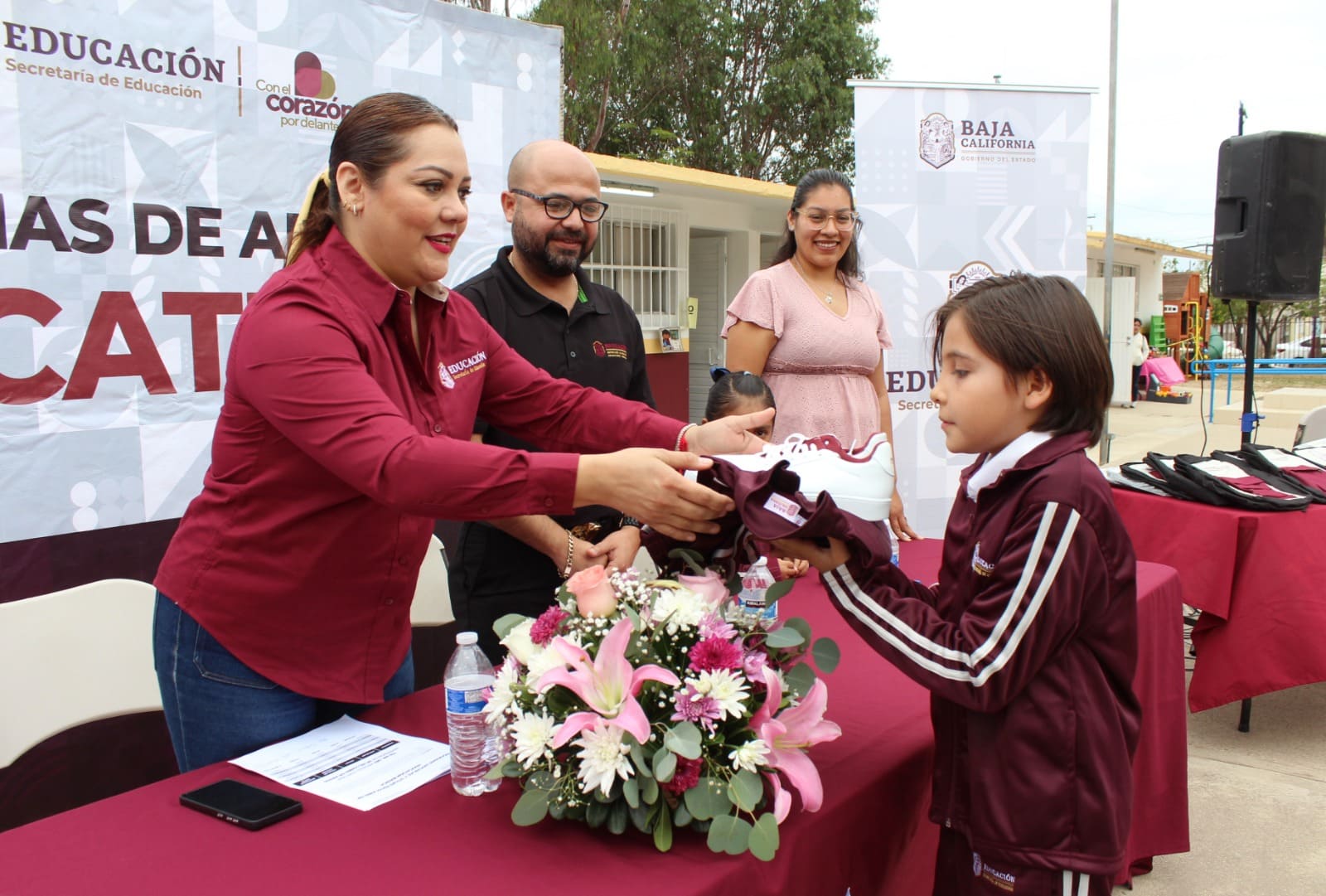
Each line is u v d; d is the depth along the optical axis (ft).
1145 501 11.37
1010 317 4.21
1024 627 3.92
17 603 6.04
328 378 4.26
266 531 4.63
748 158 49.65
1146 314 66.18
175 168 8.76
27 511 8.11
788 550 4.28
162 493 8.93
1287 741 11.24
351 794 4.23
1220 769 10.48
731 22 47.47
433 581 8.50
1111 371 4.33
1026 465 4.21
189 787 4.32
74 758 8.25
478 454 4.17
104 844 3.80
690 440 5.51
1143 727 7.69
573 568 5.78
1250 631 10.46
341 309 4.49
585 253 7.37
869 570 4.26
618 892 3.43
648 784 3.67
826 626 6.69
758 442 5.38
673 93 48.39
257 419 4.51
